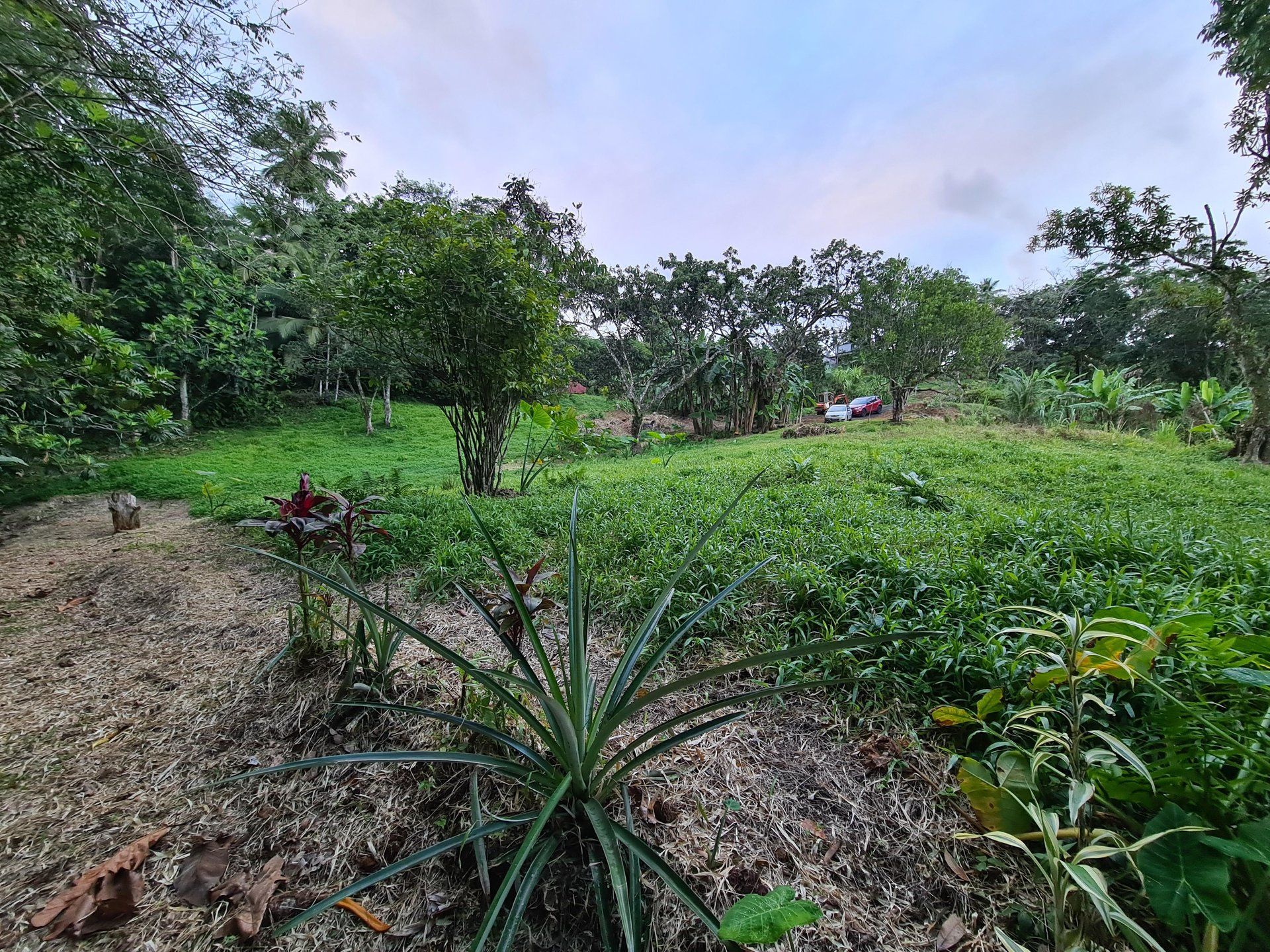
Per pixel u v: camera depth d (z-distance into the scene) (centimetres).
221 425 1430
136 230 401
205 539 431
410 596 275
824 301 1633
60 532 516
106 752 162
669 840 123
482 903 110
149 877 118
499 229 560
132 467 928
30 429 659
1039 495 456
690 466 692
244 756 158
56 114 307
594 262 1331
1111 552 263
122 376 470
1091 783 98
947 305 1149
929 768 146
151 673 208
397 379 617
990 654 166
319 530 198
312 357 1625
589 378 1888
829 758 153
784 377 1781
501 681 158
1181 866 86
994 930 103
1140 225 770
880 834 127
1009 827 117
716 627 220
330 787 145
